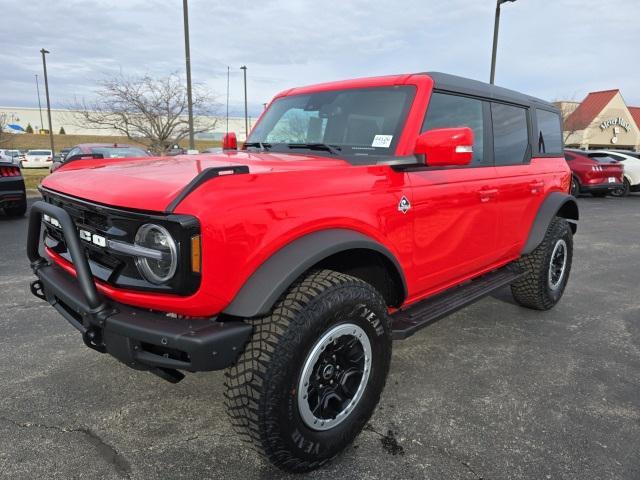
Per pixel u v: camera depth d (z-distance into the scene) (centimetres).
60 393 297
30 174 2181
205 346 193
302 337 209
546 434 266
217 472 231
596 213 1271
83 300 223
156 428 264
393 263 264
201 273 192
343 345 234
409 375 330
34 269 275
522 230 412
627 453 250
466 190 327
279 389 206
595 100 4275
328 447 232
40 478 224
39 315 424
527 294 450
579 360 360
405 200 275
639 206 1452
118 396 295
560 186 469
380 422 274
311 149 312
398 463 240
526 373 337
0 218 937
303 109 345
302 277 228
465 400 299
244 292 203
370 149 292
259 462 238
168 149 1891
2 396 292
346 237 232
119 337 209
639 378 333
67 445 248
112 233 209
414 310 316
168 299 200
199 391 302
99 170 260
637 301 509
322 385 232
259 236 204
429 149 257
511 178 383
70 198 233
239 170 204
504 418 280
